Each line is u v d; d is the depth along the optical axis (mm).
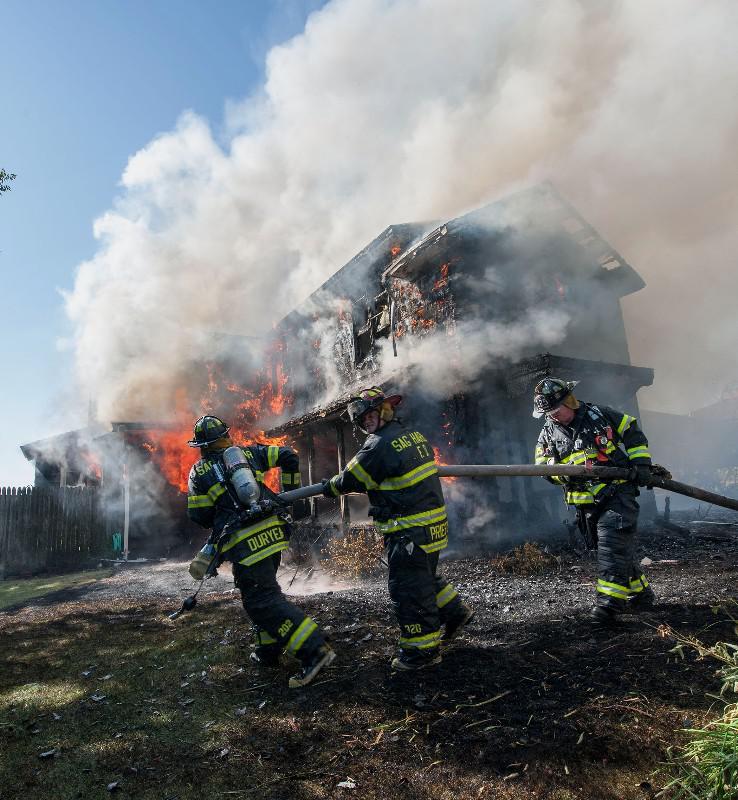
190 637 4230
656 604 3832
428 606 3057
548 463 3988
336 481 3236
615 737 2154
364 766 2158
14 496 13633
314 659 2926
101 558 14375
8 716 2912
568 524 7457
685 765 1895
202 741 2479
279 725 2562
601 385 10164
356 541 7961
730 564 5316
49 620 5688
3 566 13156
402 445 3121
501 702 2551
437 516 3131
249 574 3023
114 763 2340
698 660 2732
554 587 5059
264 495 3197
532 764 2049
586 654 3016
